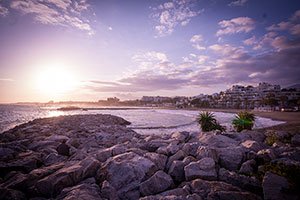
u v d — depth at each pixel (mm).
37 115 86188
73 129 26703
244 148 9242
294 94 171500
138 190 6855
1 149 11312
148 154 9234
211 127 22359
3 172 8852
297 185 5801
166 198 5582
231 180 6809
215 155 8695
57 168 8461
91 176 7922
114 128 28078
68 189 6539
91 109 186125
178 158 9062
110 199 6180
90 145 14719
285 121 49219
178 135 14703
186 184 6664
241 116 22969
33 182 7410
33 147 13812
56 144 14352
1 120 56281
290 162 7359
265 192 5836
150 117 70812
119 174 7371
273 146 10852
